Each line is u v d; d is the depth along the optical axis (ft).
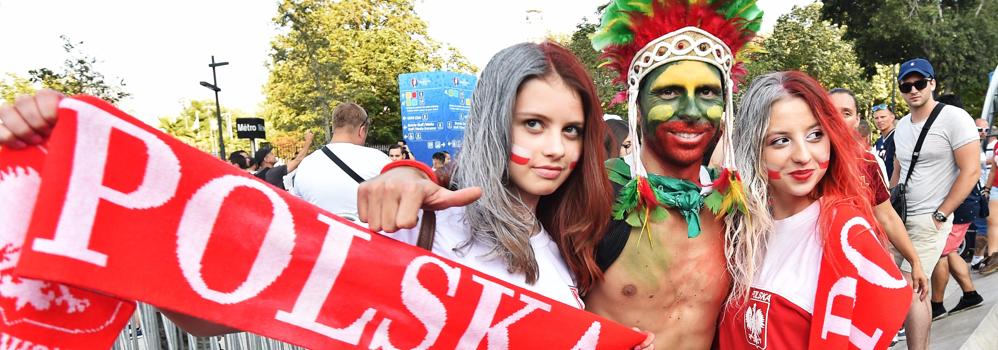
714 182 6.08
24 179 3.66
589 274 5.68
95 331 3.92
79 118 3.60
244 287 4.15
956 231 13.01
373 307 4.48
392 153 31.04
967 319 12.48
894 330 5.75
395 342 4.55
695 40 5.65
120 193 3.75
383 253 4.50
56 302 3.81
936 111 11.76
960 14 59.77
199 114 142.82
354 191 11.32
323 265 4.36
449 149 39.96
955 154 11.34
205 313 4.01
